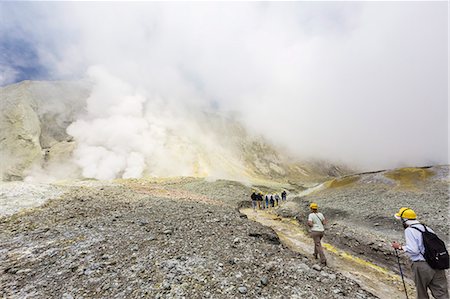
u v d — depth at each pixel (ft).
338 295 21.99
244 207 105.60
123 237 32.48
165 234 34.76
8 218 38.99
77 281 21.72
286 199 124.88
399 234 46.57
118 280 21.94
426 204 63.82
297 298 20.66
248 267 25.68
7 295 19.52
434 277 19.24
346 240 45.52
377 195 83.25
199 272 23.75
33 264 24.63
